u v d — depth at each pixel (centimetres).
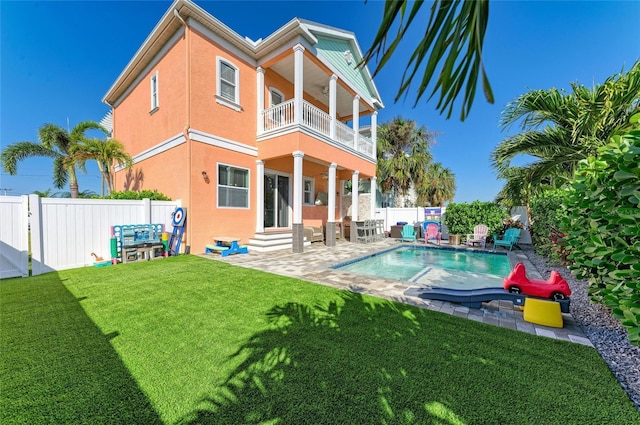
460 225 1160
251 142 962
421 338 278
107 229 668
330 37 1037
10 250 527
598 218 244
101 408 180
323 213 1389
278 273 570
